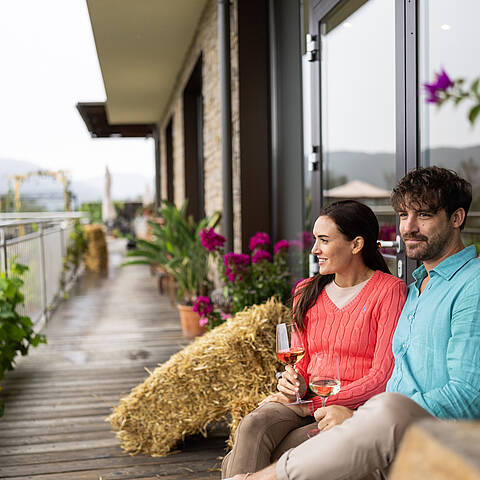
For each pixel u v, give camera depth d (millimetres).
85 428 2918
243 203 4328
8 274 4293
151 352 4484
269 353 2441
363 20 2742
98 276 9695
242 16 4234
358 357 1825
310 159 3463
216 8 4824
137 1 5105
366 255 1893
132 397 2582
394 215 2467
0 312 3707
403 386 1553
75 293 7770
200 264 5297
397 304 1790
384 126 2543
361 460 1246
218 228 5195
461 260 1529
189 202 7938
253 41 4262
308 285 1988
